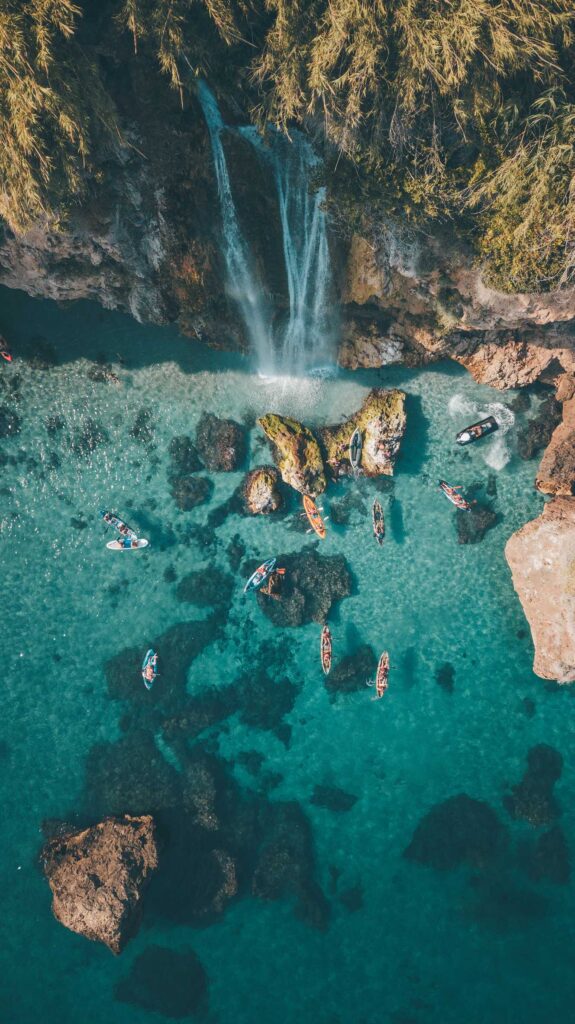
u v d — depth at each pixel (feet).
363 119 79.15
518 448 113.80
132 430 115.85
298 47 74.54
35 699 113.39
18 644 114.52
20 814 110.93
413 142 80.79
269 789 110.63
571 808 108.47
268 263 103.40
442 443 114.42
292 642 113.19
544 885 106.93
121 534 115.24
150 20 73.00
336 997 106.11
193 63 79.15
